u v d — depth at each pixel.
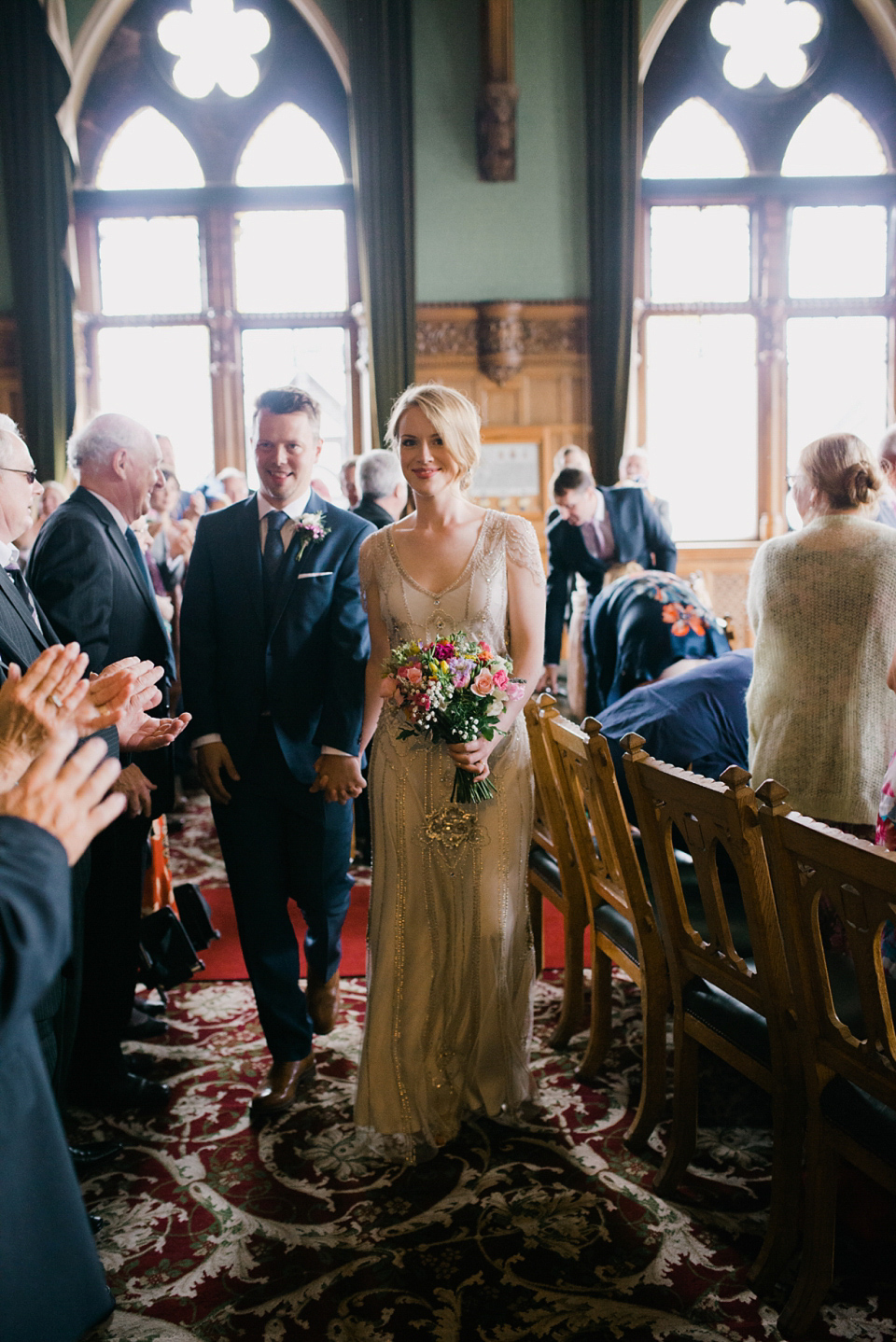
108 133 8.79
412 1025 2.29
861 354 9.18
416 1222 2.07
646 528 5.04
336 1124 2.46
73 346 8.38
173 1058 2.81
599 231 8.36
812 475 2.33
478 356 8.60
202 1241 2.03
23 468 2.01
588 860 2.60
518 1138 2.37
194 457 9.05
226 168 8.85
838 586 2.24
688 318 9.09
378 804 2.32
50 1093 1.10
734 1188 2.15
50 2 7.83
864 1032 1.72
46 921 0.89
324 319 8.98
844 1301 1.79
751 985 1.87
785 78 8.87
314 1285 1.89
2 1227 1.01
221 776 2.48
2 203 8.20
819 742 2.26
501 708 2.13
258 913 2.49
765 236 8.99
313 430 2.53
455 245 8.50
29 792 0.94
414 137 8.40
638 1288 1.85
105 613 2.34
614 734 3.00
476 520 2.29
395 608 2.30
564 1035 2.79
